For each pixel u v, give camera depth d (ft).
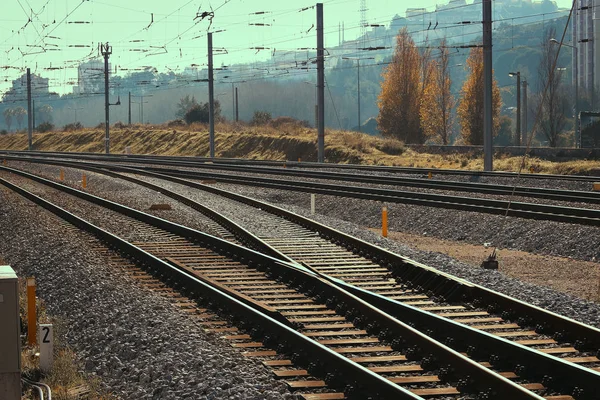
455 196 131.95
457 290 62.54
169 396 38.81
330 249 86.89
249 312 53.36
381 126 362.94
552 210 110.83
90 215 114.73
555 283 79.00
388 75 361.71
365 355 47.09
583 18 636.07
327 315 57.41
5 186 157.79
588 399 37.65
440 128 374.63
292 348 46.73
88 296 63.67
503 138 577.43
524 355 42.73
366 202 134.10
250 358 45.88
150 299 61.31
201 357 44.88
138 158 299.99
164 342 49.03
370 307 53.26
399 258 74.49
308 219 104.12
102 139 450.71
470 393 39.24
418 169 194.90
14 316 35.01
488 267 83.66
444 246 104.53
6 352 34.88
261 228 102.06
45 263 79.92
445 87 374.63
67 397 39.96
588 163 205.77
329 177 178.81
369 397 38.17
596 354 45.65
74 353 50.16
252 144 339.98
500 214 112.57
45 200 129.08
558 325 50.78
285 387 39.96
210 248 86.99
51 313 61.41
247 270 74.54
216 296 59.67
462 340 48.44
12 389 35.06
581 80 645.51
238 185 168.86
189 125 441.68
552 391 39.58
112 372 44.98
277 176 190.39
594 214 104.58
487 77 185.88
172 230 99.76
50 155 332.60
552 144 332.60
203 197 137.90
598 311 58.70
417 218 120.67
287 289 66.54
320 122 237.86
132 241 91.76
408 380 41.24
